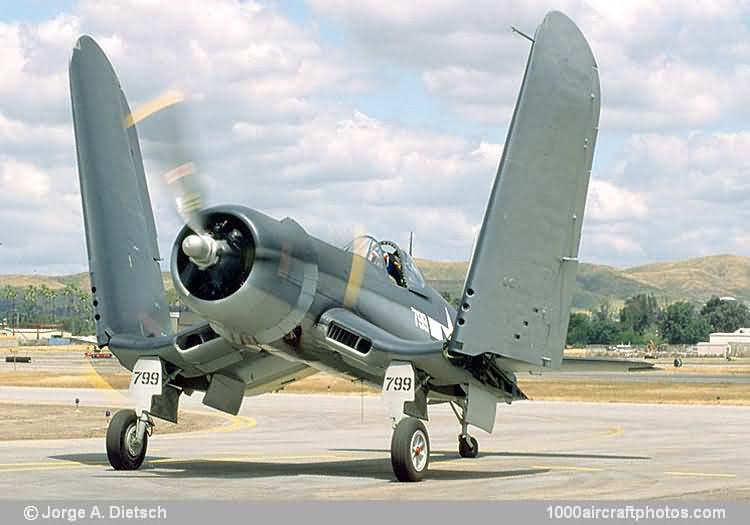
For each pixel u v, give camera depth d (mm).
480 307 16281
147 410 17344
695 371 104438
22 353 135500
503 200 16578
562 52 17359
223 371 18125
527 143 16859
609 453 23297
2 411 36531
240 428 32219
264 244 15477
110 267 17734
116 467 17344
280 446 24875
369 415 39125
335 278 16922
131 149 18609
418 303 19250
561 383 74500
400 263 19219
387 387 16453
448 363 16531
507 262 16641
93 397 47312
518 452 23703
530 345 17031
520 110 16797
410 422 16344
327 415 39000
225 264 15602
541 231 17109
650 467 19484
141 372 17359
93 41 18391
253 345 16516
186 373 17922
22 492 14469
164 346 17250
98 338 17516
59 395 48969
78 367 88875
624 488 15695
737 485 16188
